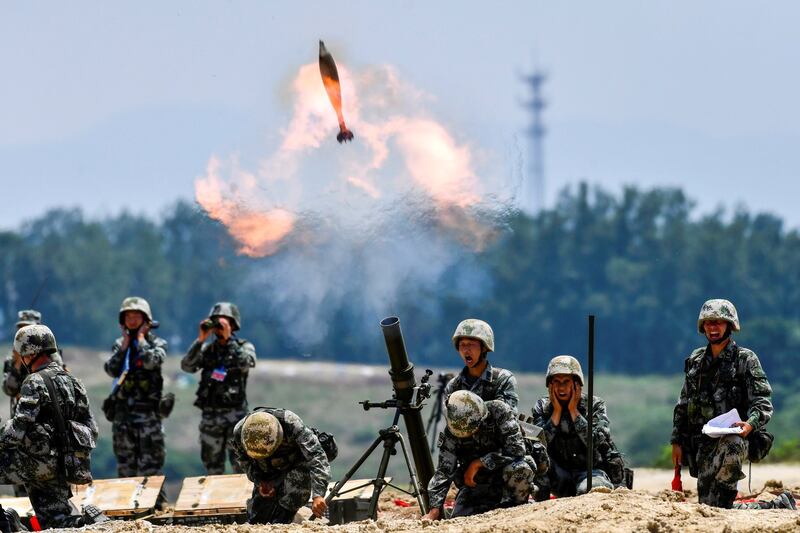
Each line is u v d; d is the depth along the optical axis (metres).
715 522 36.34
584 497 38.75
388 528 37.44
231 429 54.12
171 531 38.66
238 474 49.69
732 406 41.47
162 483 49.50
